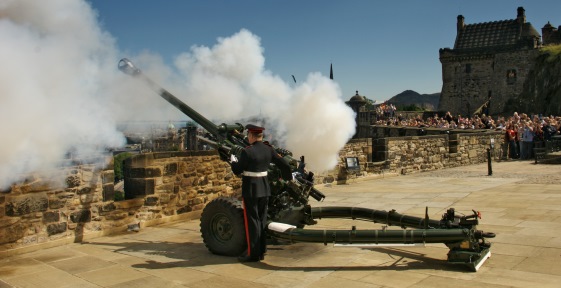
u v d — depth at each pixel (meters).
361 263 5.21
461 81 64.88
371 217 5.87
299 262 5.34
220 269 5.16
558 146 18.39
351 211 6.00
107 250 6.14
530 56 59.56
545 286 4.24
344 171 12.78
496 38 64.44
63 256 5.90
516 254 5.29
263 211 5.49
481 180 12.55
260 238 5.41
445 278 4.58
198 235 6.98
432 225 5.36
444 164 16.83
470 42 65.94
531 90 57.81
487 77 62.97
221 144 5.97
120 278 4.94
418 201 9.32
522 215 7.41
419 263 5.13
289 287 4.52
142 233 7.17
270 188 5.81
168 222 7.97
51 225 6.40
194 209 8.45
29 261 5.70
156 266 5.34
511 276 4.56
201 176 8.59
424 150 15.91
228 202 5.62
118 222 7.24
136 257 5.76
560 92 53.19
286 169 5.63
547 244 5.66
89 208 6.85
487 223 6.91
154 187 7.77
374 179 13.67
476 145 18.70
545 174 13.32
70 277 5.02
